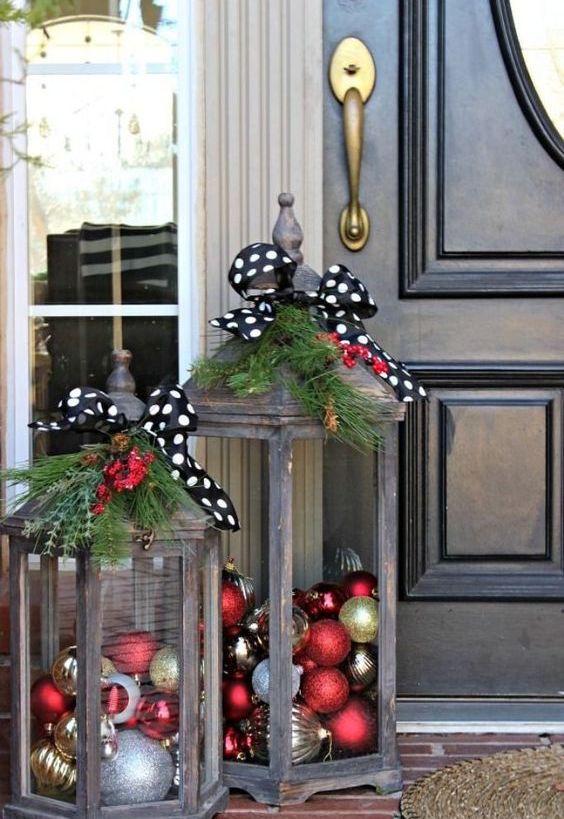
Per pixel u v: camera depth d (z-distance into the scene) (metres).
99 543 1.94
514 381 2.69
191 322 2.71
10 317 2.74
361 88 2.67
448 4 2.66
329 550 2.66
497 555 2.71
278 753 2.19
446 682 2.72
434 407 2.71
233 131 2.61
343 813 2.19
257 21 2.60
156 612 2.06
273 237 2.28
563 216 2.68
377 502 2.26
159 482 2.01
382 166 2.69
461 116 2.67
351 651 2.31
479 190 2.68
